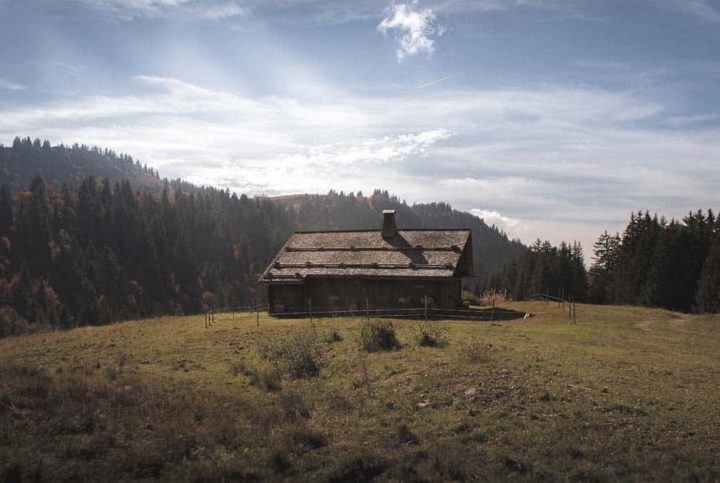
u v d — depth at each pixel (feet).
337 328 99.71
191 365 74.33
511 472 36.40
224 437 43.57
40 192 654.94
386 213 151.12
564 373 57.98
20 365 69.82
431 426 45.11
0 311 413.59
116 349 88.12
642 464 36.55
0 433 41.16
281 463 38.70
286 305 143.84
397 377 60.70
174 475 36.70
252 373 67.36
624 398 48.96
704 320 111.65
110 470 36.99
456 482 35.63
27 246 562.25
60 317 460.55
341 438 43.68
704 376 57.88
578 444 39.91
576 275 318.24
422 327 93.35
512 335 87.81
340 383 61.52
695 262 229.04
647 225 274.57
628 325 106.42
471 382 55.62
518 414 46.39
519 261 425.28
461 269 152.15
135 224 644.27
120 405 50.14
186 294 605.31
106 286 536.83
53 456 38.52
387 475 36.91
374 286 136.26
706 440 39.81
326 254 148.66
